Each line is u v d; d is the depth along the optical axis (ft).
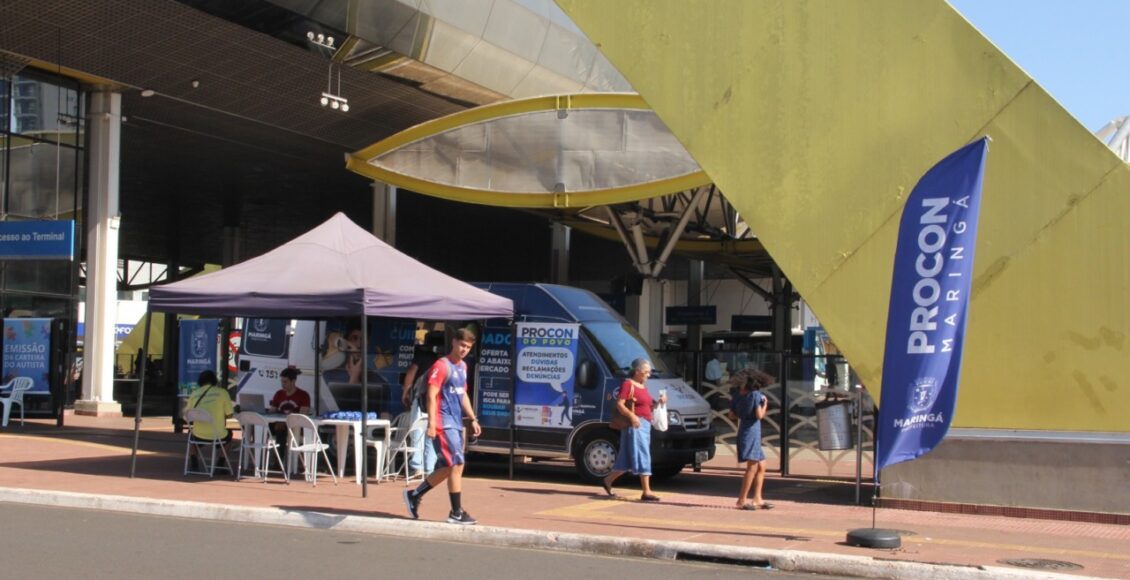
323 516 35.19
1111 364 38.55
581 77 94.94
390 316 43.75
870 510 40.93
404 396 49.80
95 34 72.33
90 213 83.25
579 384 48.73
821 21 42.45
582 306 50.93
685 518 37.58
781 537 33.27
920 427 30.89
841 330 41.68
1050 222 39.37
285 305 42.88
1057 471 39.11
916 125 41.01
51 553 28.58
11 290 76.59
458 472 34.04
